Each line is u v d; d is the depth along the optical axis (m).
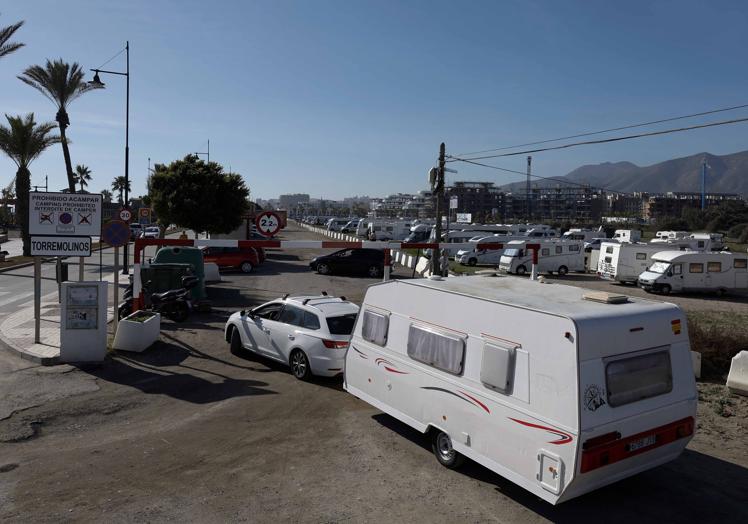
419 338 7.96
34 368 11.55
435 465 7.54
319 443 8.15
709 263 29.00
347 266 30.52
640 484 7.19
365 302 9.27
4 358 12.28
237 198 33.25
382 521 6.03
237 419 9.05
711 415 9.80
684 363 6.77
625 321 6.21
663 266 29.53
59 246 12.62
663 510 6.50
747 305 26.05
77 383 10.70
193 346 13.80
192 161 32.94
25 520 5.80
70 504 6.18
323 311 11.27
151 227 53.44
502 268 36.22
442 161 23.64
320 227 106.44
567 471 5.75
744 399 10.64
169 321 16.72
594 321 5.99
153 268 17.34
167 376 11.30
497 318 6.80
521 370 6.37
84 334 12.01
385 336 8.66
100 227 12.77
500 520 6.15
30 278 26.34
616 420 5.98
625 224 117.12
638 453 6.21
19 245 45.16
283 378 11.36
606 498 6.78
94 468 7.15
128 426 8.67
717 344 12.90
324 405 9.80
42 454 7.56
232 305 19.81
